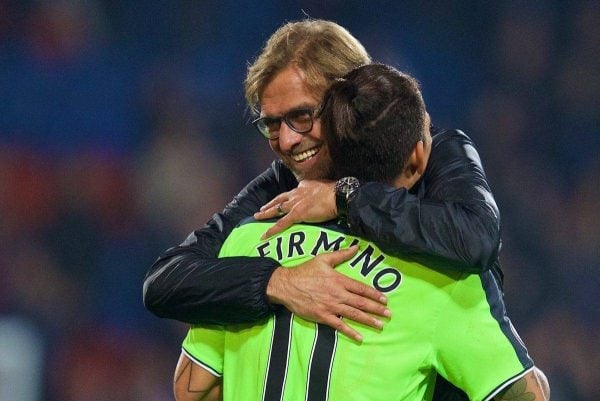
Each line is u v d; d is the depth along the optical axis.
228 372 9.65
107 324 32.06
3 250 32.75
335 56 10.89
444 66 39.31
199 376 10.06
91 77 36.72
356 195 9.27
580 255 34.75
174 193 34.44
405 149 9.43
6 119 35.31
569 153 37.97
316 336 9.18
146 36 37.84
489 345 9.16
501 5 39.97
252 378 9.41
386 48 39.12
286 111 10.86
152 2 38.22
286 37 11.06
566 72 39.16
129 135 36.03
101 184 34.59
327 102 9.59
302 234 9.65
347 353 9.08
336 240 9.51
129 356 31.34
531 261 34.59
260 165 35.56
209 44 38.12
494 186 37.00
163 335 31.77
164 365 31.38
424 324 9.10
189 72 37.62
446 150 10.26
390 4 39.59
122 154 35.44
